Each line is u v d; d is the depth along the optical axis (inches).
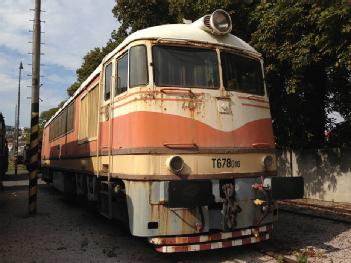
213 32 289.4
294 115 610.5
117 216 300.0
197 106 269.1
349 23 419.8
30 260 281.9
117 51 304.0
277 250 288.7
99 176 337.1
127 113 273.6
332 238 322.7
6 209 521.3
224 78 284.7
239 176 275.1
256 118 292.0
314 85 595.2
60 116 609.3
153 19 711.7
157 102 261.1
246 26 568.1
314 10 455.8
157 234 252.5
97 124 351.9
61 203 573.6
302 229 358.3
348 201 530.3
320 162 576.1
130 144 265.3
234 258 274.2
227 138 274.8
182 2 585.6
